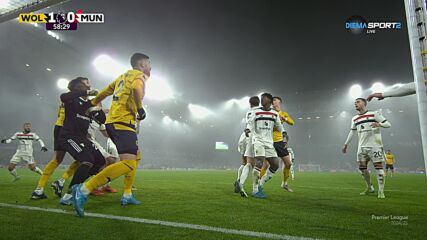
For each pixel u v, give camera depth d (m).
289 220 3.25
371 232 2.78
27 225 2.86
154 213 3.56
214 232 2.69
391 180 13.77
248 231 2.74
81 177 4.10
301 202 4.73
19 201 4.43
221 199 4.96
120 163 3.57
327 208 4.13
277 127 5.93
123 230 2.72
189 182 9.48
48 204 4.14
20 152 9.33
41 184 4.75
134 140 3.78
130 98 3.85
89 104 4.51
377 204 4.65
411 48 2.57
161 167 39.19
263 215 3.53
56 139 4.96
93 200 4.65
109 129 3.81
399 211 3.96
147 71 4.21
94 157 4.69
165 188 7.00
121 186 7.36
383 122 5.93
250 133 5.82
